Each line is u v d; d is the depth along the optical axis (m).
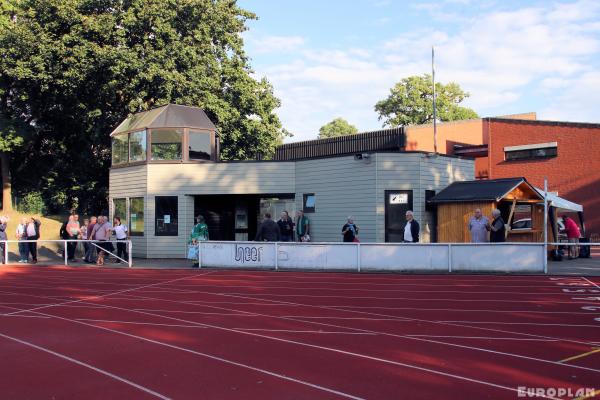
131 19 29.39
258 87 35.44
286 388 7.13
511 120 41.19
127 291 16.11
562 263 21.91
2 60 30.42
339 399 6.70
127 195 26.39
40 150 37.06
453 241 21.42
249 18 35.66
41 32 29.92
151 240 25.22
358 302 13.82
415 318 11.77
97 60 29.45
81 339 10.12
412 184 22.09
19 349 9.43
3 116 32.91
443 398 6.68
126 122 27.84
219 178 25.05
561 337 9.88
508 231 21.34
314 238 23.91
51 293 15.95
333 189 23.34
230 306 13.43
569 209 25.73
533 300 13.68
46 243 29.00
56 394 7.03
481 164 43.12
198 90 31.41
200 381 7.49
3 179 34.78
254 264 20.94
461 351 8.94
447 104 68.50
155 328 11.00
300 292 15.49
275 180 24.81
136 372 7.96
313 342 9.66
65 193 36.72
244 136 35.03
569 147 38.44
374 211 22.05
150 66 29.47
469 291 15.17
